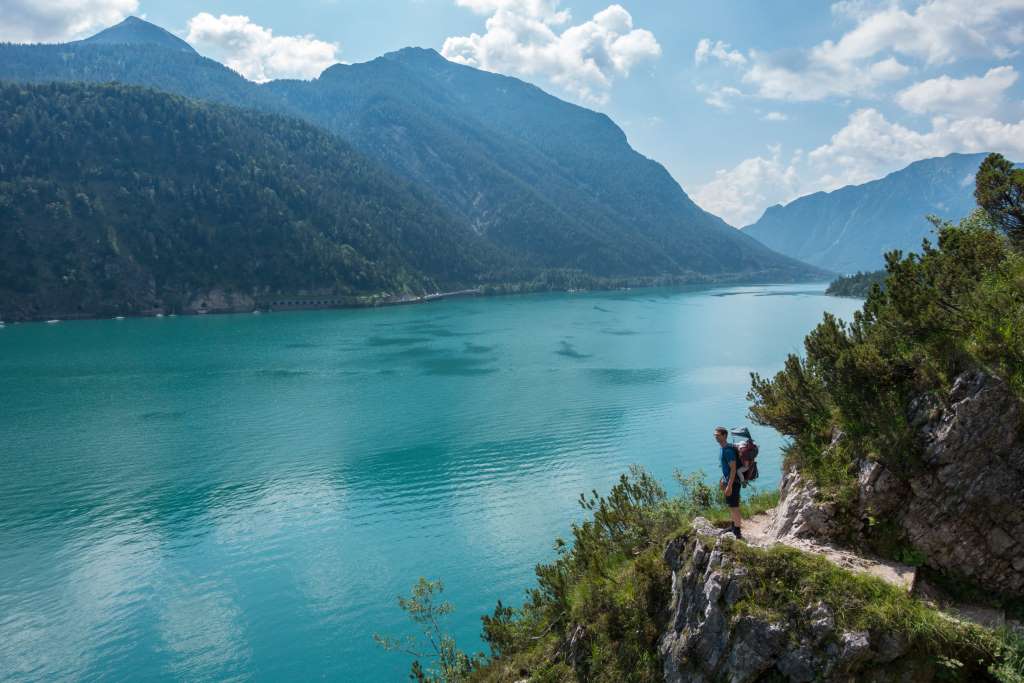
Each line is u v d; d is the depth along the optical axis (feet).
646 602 57.82
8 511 175.83
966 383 53.42
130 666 111.65
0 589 136.67
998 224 79.25
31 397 308.60
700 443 222.89
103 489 191.31
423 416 268.00
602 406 279.28
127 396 309.83
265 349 454.40
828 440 64.75
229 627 122.11
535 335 521.65
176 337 522.06
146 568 144.87
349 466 208.85
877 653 42.91
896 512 54.29
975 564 49.83
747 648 46.09
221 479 198.49
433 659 111.75
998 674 39.81
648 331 545.03
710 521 66.44
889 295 64.59
